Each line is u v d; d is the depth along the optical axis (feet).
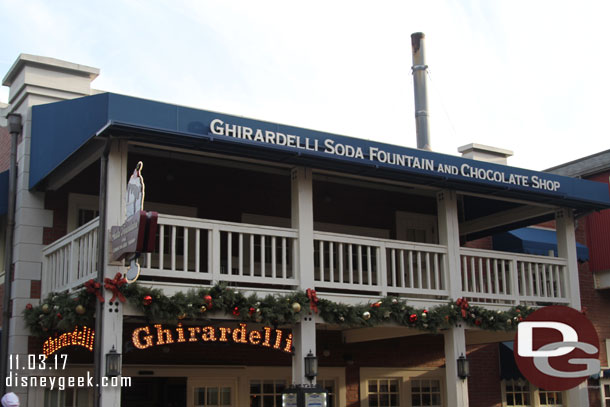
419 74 63.41
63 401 37.35
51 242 38.60
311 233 35.55
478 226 50.39
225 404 42.47
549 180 42.11
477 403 53.88
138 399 42.14
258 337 33.32
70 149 33.06
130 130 29.58
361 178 37.76
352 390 47.29
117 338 29.50
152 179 41.70
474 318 39.52
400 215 51.67
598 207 45.06
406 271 50.96
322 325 42.52
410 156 36.86
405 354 50.21
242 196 44.91
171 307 30.50
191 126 30.73
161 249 31.40
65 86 40.34
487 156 59.57
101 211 30.25
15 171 39.01
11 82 42.19
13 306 37.14
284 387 44.86
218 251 33.04
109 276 29.91
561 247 45.19
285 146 33.04
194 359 41.55
